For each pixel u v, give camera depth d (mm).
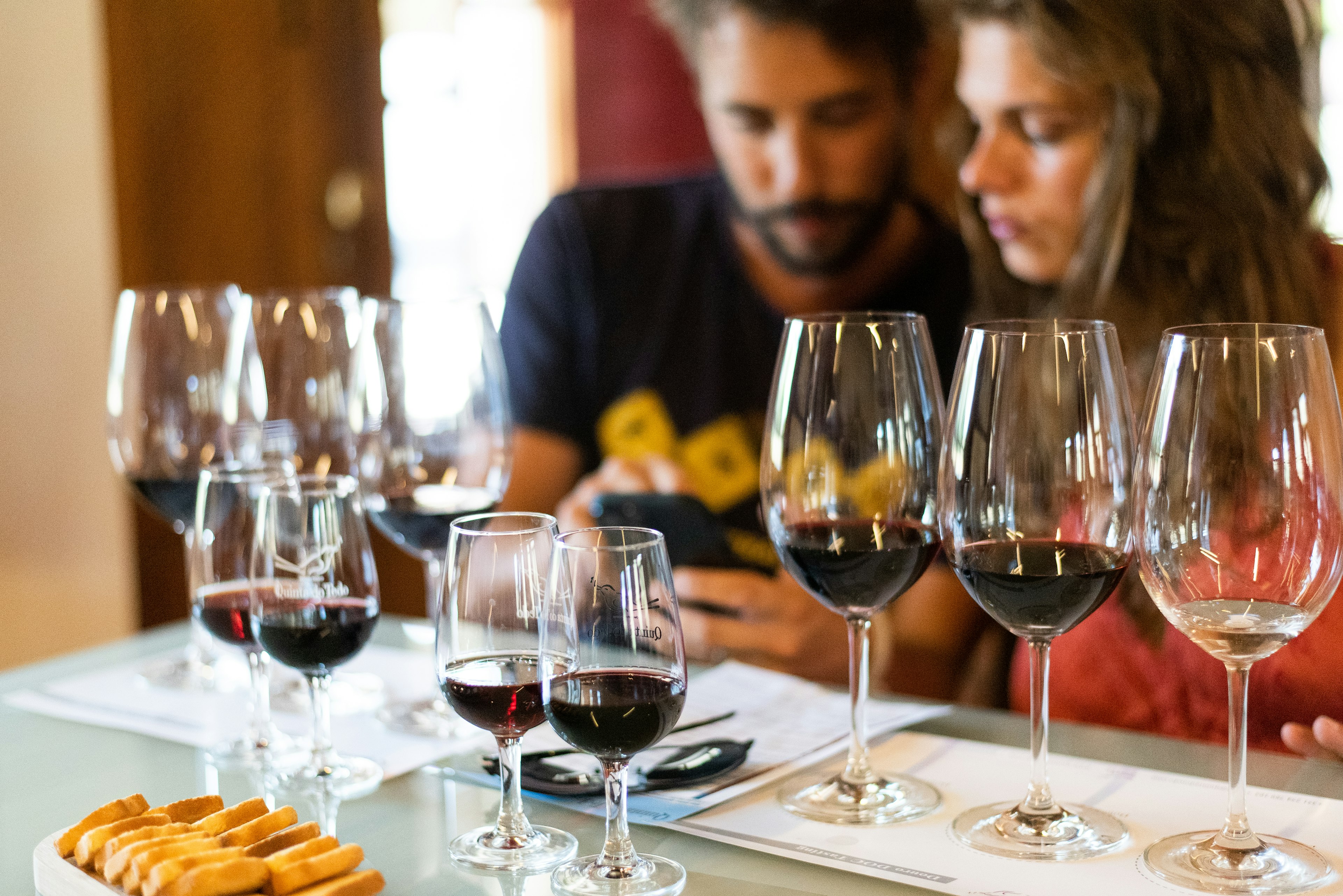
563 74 2488
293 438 1254
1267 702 1456
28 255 2420
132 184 2498
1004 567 779
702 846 821
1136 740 1018
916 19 1953
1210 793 894
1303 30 1697
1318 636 1409
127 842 745
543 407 2381
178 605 2562
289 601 926
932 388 887
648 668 729
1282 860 759
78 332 2477
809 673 1841
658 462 2049
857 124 2045
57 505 2506
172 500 1358
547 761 953
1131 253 1807
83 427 2484
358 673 1259
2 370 2439
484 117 2738
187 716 1138
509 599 793
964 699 1902
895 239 2057
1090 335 774
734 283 2219
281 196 2734
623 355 2322
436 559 1249
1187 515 717
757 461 2217
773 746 1005
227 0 2609
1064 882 743
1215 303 1767
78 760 1024
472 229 2844
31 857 839
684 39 2240
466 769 984
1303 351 701
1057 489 769
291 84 2727
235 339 1283
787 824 849
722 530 1993
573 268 2355
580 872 769
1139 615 1562
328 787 945
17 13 2352
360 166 2859
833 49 1997
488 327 1225
